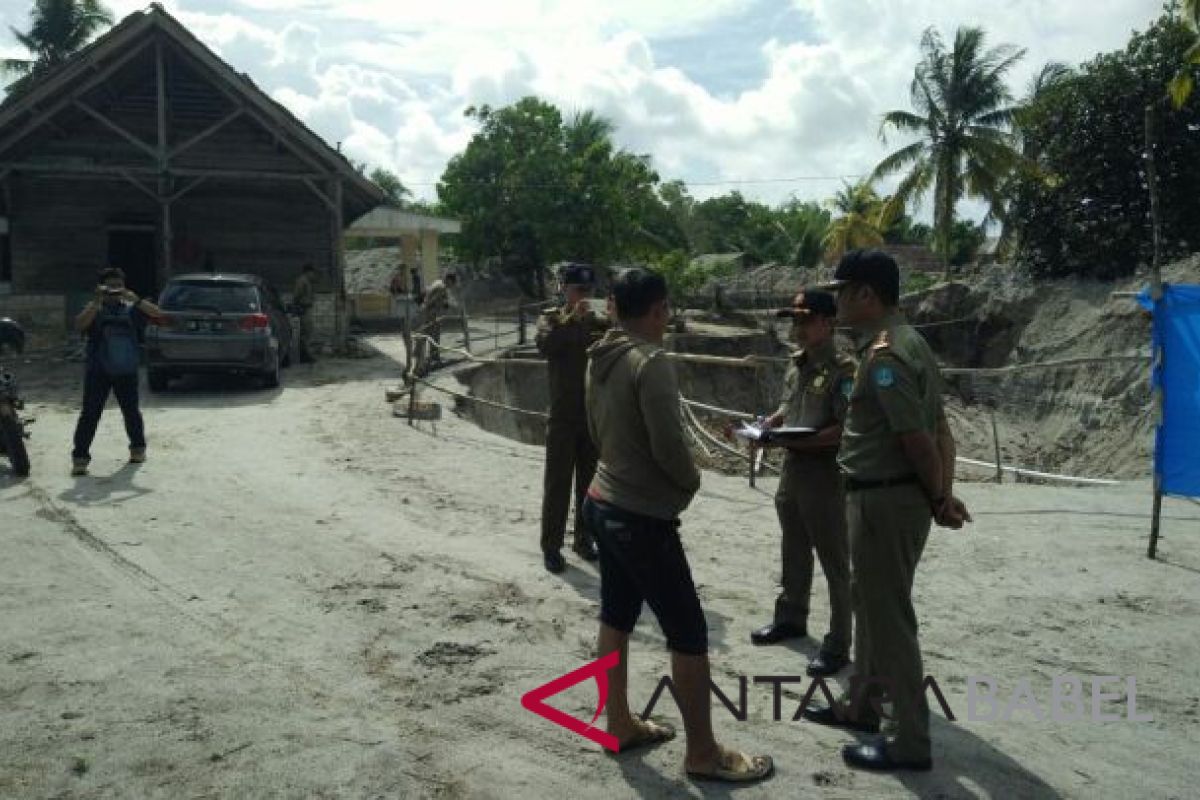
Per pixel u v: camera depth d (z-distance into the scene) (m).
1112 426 21.53
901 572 3.49
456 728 3.93
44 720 3.95
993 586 5.98
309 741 3.80
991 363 27.97
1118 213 26.47
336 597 5.52
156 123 20.23
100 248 20.56
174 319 13.23
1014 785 3.50
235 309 13.49
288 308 17.45
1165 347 6.66
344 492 8.07
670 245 55.44
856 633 3.94
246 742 3.79
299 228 21.38
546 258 41.50
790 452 4.65
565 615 5.27
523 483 8.54
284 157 20.86
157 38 18.16
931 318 29.22
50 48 42.56
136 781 3.49
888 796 3.40
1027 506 8.25
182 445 9.92
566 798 3.39
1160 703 4.27
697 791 3.44
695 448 14.98
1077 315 25.61
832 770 3.60
